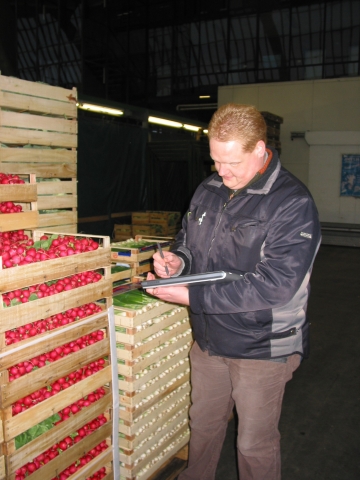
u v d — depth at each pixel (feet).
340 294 22.17
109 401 7.13
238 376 6.36
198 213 6.74
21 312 5.57
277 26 50.57
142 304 7.80
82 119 26.32
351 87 38.99
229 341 6.22
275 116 36.47
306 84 40.45
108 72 51.75
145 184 32.50
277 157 6.28
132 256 10.28
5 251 6.14
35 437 6.06
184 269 6.69
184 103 57.16
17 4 45.42
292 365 6.41
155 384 7.98
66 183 10.82
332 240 36.63
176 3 54.60
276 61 51.52
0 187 7.22
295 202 5.80
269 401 6.31
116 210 29.84
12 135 9.44
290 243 5.69
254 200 6.06
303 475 8.77
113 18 52.37
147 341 7.71
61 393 6.22
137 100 57.62
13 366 5.93
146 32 56.44
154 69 57.88
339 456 9.40
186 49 55.47
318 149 39.83
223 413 7.24
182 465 8.93
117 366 7.33
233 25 52.39
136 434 7.71
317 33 49.11
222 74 54.24
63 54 48.55
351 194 39.04
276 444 6.53
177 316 8.49
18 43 46.93
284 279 5.61
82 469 6.76
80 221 26.66
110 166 28.86
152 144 32.58
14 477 5.69
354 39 47.75
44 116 10.12
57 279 6.39
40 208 10.23
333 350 15.11
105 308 7.22
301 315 6.24
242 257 6.10
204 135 37.65
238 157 5.50
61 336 6.16
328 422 10.74
